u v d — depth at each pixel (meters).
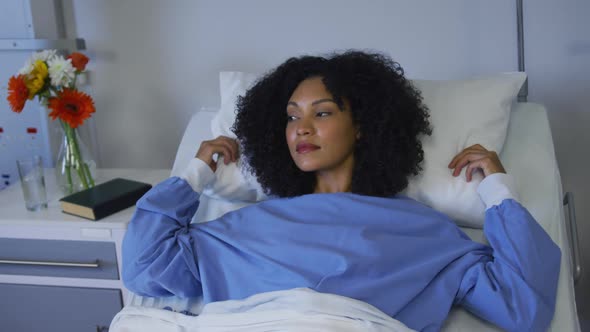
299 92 1.22
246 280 1.13
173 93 2.00
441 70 1.79
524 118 1.48
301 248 1.10
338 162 1.24
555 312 1.07
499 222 1.11
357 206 1.18
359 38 1.81
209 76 1.95
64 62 1.48
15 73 1.79
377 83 1.25
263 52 1.89
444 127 1.33
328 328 0.94
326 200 1.21
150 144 2.08
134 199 1.54
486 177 1.22
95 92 2.04
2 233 1.48
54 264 1.47
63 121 1.59
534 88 1.75
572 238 1.42
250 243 1.16
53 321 1.54
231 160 1.42
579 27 1.66
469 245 1.14
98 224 1.42
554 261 1.08
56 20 1.93
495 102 1.35
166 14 1.91
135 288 1.20
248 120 1.36
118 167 2.13
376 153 1.24
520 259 1.05
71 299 1.51
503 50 1.73
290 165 1.34
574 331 1.05
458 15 1.73
